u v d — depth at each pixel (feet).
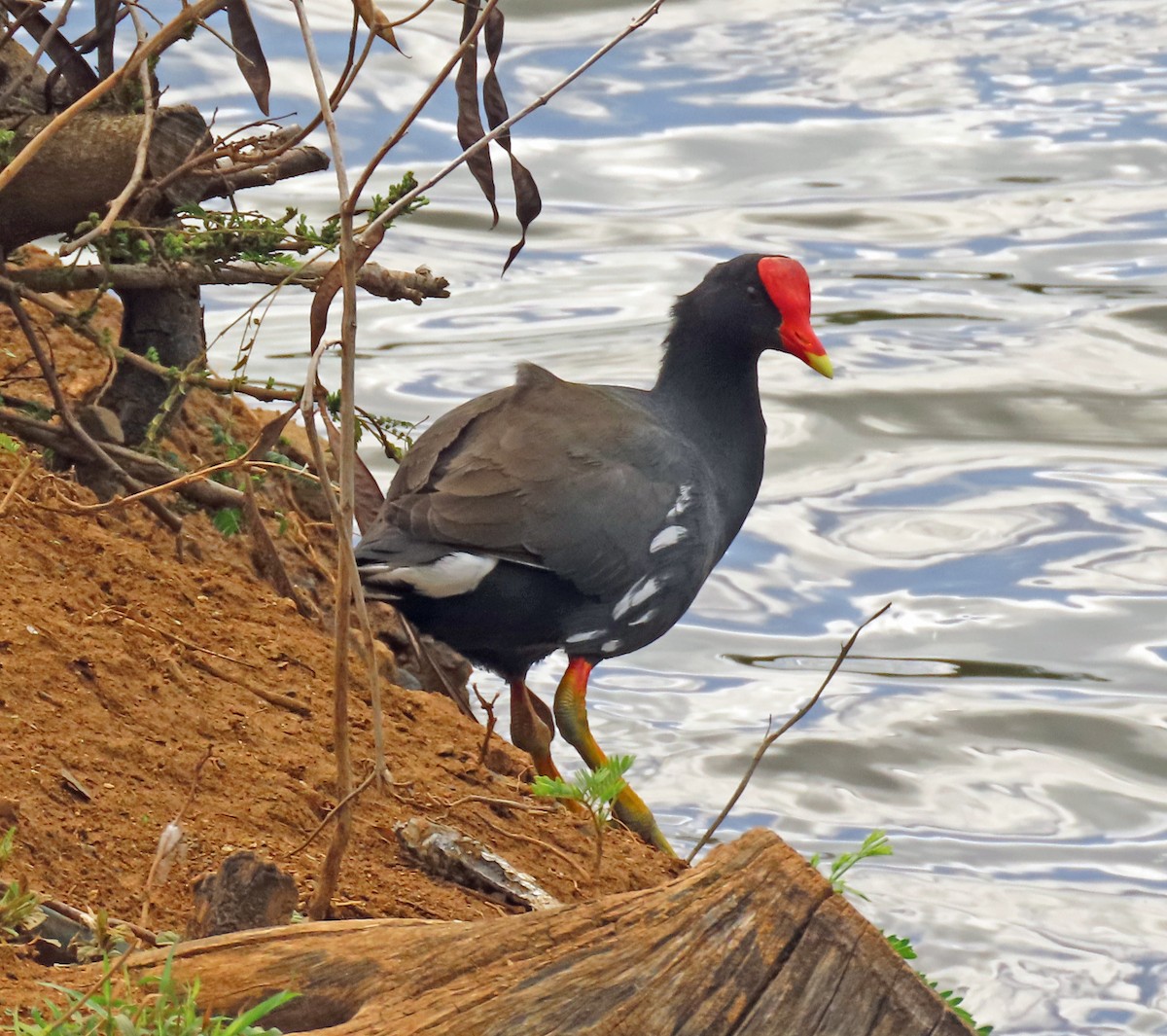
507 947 17.26
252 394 35.06
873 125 88.69
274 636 31.63
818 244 78.33
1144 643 49.14
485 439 33.86
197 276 33.88
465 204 79.00
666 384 37.27
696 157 85.15
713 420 36.99
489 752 31.99
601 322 69.62
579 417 34.35
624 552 33.60
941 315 72.02
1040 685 46.93
